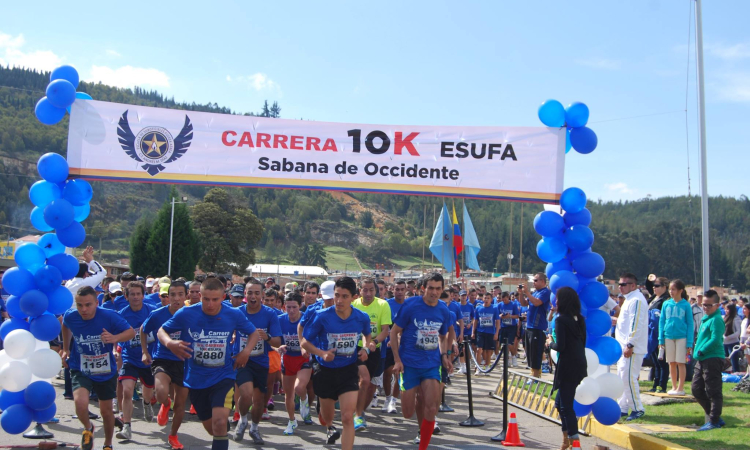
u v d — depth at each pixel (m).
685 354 10.30
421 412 7.59
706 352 8.18
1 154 109.88
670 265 87.25
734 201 126.12
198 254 58.91
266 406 9.37
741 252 97.00
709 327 8.21
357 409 8.62
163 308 7.57
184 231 57.22
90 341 6.68
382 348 9.27
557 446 7.84
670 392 10.61
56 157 7.89
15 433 7.13
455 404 11.16
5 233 84.44
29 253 7.55
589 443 8.13
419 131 8.72
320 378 6.76
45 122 8.13
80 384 6.65
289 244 159.38
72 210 7.75
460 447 7.70
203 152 8.39
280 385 12.01
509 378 12.19
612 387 7.76
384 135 8.67
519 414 10.08
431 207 170.88
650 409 9.57
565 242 8.40
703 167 12.98
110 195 124.50
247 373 7.70
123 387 7.81
